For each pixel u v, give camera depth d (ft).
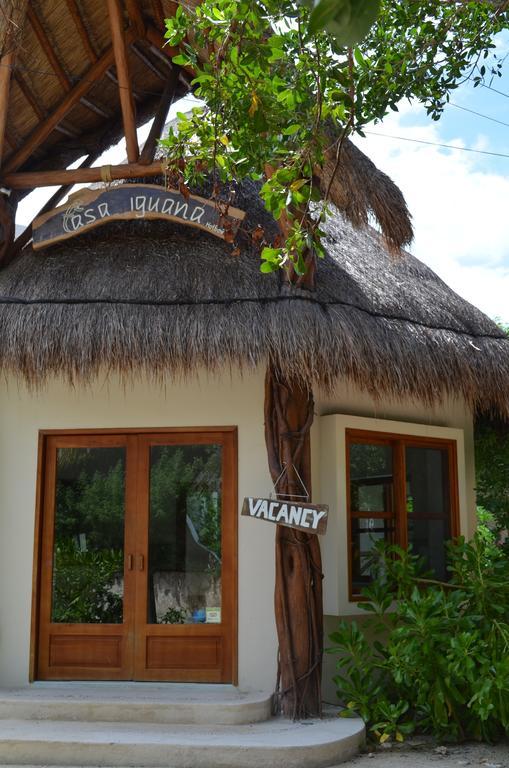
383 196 23.08
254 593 23.62
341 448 24.48
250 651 23.36
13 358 22.66
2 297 23.95
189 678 23.67
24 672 24.06
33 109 27.84
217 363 21.94
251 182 28.43
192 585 24.23
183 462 24.82
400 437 26.37
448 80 21.09
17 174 26.76
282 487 22.57
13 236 27.81
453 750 20.95
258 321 22.02
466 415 29.76
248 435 24.38
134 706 21.21
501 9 20.49
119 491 24.98
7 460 25.23
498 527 31.14
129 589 24.41
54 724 20.92
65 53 27.32
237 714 21.03
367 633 24.99
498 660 20.90
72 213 25.76
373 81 19.86
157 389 25.05
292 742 19.24
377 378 22.58
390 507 26.04
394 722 21.29
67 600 24.64
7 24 24.66
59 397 25.41
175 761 18.94
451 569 23.48
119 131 30.55
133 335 22.26
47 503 25.09
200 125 19.44
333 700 23.72
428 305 27.27
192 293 23.30
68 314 22.93
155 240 25.99
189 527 24.50
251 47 16.94
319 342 21.65
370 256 29.86
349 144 22.76
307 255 22.89
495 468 30.91
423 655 20.99
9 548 24.79
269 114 18.06
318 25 6.48
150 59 29.40
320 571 22.58
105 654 24.16
